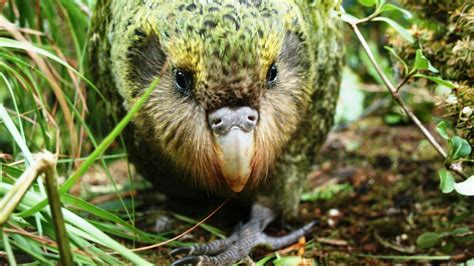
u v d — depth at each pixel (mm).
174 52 636
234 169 629
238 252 703
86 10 791
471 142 678
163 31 642
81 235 592
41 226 596
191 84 641
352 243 749
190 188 733
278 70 660
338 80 768
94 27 724
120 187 842
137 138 708
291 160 744
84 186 804
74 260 592
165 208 794
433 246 730
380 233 764
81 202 607
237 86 625
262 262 687
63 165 791
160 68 654
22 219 600
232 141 628
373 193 848
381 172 896
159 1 649
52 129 751
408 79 681
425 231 760
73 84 779
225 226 765
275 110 662
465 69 692
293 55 673
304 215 805
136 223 759
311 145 760
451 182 648
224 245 703
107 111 731
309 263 663
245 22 627
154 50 654
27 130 764
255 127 640
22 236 592
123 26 670
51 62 794
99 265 595
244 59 623
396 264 715
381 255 729
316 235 758
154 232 742
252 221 742
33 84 711
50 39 757
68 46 812
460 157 654
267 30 632
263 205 750
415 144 949
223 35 623
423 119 972
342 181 886
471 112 671
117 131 564
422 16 730
